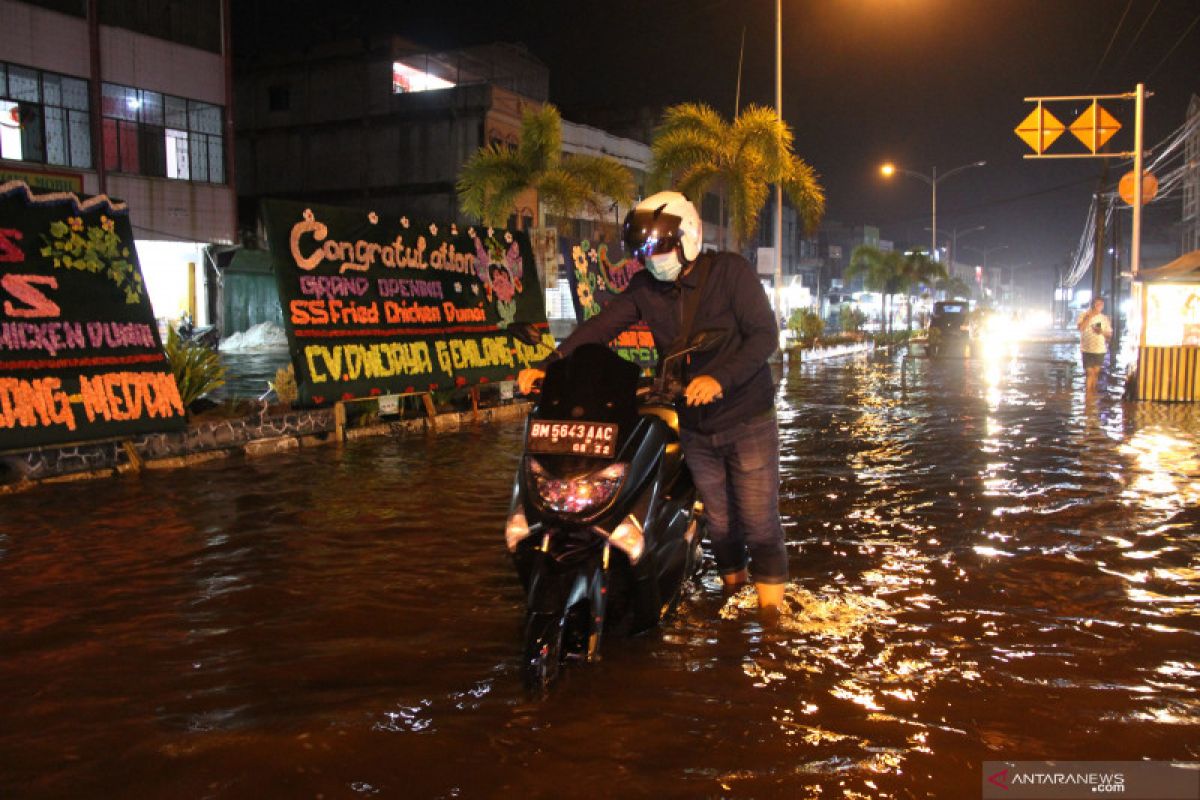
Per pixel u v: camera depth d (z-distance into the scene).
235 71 43.28
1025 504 7.09
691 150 21.58
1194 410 14.20
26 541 5.83
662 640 4.14
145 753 3.09
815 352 30.97
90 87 27.31
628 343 16.52
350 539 5.91
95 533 6.04
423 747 3.12
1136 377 15.62
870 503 7.15
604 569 3.83
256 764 3.01
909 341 46.47
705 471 4.33
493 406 12.91
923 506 7.04
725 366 3.90
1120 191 20.70
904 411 14.11
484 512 6.70
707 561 5.50
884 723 3.32
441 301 12.15
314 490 7.49
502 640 4.15
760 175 21.78
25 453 7.56
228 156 31.67
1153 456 9.48
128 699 3.52
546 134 19.05
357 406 10.90
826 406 14.91
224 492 7.39
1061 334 67.81
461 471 8.41
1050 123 20.47
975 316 46.00
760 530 4.37
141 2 28.78
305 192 42.44
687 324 4.10
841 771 2.97
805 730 3.26
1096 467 8.80
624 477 3.76
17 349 7.62
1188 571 5.27
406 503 7.00
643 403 4.15
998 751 3.12
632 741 3.17
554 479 3.74
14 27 25.33
